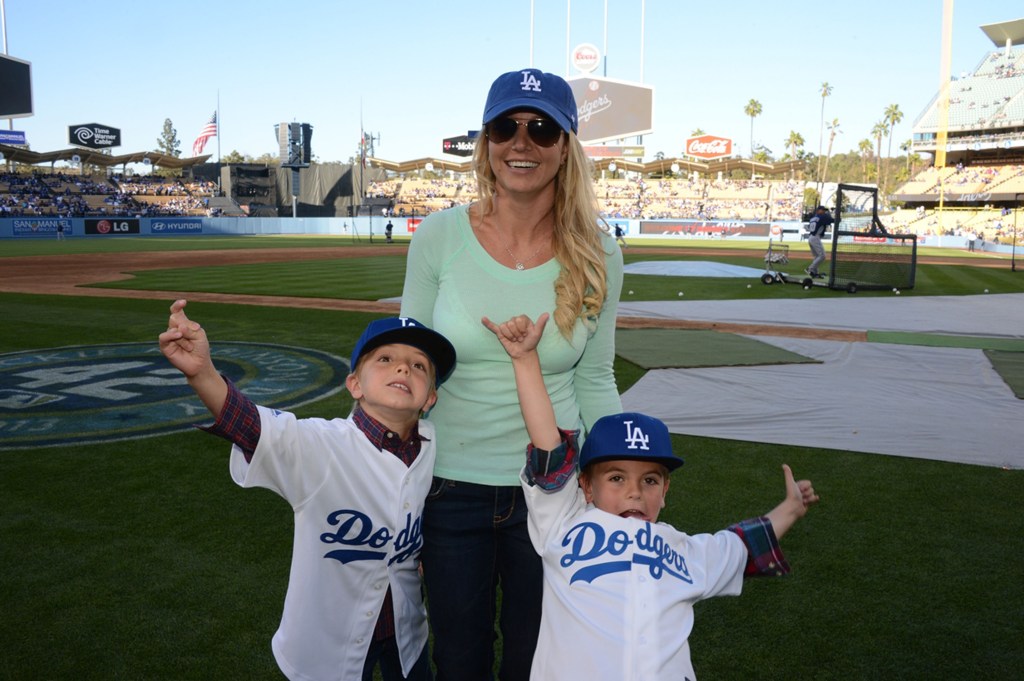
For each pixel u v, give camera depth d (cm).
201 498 461
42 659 295
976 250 4091
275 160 9475
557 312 207
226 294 1548
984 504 458
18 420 625
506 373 213
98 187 5622
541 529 201
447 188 6744
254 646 305
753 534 213
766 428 610
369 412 205
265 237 5019
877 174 9025
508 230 216
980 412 666
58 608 333
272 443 181
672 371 819
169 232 5234
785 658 301
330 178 6712
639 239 4888
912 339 1059
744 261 2709
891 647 308
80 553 386
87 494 467
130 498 461
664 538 201
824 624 325
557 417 220
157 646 304
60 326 1127
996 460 538
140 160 5644
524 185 204
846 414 652
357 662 209
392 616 214
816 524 427
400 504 201
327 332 1077
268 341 1004
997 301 1534
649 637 185
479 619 218
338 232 5850
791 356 915
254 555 385
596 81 5134
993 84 5762
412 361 201
